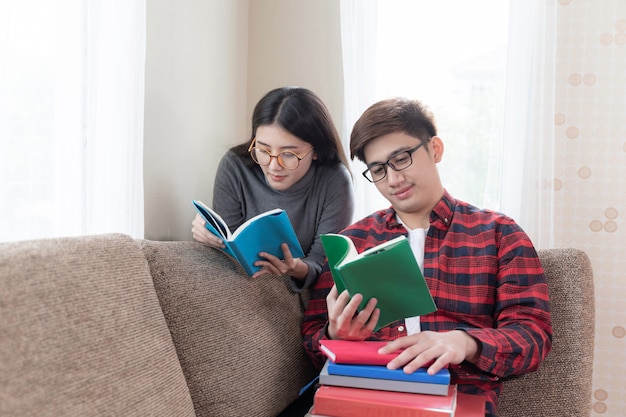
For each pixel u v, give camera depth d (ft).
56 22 4.11
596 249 6.52
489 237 4.50
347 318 3.80
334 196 5.64
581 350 4.54
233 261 4.62
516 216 6.54
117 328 3.11
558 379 4.53
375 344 3.98
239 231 4.07
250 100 7.59
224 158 5.94
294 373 4.66
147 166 5.38
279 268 4.50
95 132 4.39
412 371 3.62
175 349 3.75
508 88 6.50
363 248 4.80
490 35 6.84
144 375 3.18
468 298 4.39
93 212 4.42
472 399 3.95
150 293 3.51
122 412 2.94
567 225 6.57
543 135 6.40
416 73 6.98
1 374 2.46
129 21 4.64
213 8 6.56
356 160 6.90
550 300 4.63
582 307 4.59
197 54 6.25
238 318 4.28
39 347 2.65
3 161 3.79
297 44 7.43
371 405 3.51
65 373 2.73
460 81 6.94
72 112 4.23
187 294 4.03
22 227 3.93
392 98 4.67
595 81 6.43
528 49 6.45
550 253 4.76
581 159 6.50
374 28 6.89
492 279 4.41
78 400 2.74
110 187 4.56
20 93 3.89
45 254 2.89
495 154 6.86
